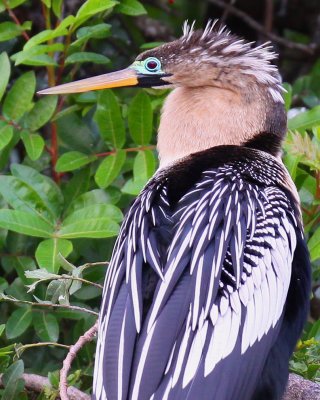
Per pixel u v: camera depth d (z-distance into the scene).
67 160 11.38
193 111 10.34
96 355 8.69
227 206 9.00
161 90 11.95
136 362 8.14
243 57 10.32
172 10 15.34
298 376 9.71
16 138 11.52
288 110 11.86
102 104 11.31
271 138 10.34
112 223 10.68
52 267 10.38
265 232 9.02
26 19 13.20
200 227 8.77
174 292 8.35
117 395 8.05
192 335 8.23
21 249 11.31
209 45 10.38
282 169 9.86
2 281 11.02
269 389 8.95
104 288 9.07
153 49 10.66
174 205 9.16
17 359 9.90
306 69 15.48
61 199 11.02
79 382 10.34
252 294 8.65
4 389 9.50
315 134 10.63
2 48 12.66
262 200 9.27
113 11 12.43
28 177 11.12
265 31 14.95
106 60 11.55
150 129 11.32
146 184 9.83
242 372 8.42
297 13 16.08
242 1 16.09
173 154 10.41
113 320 8.45
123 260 8.88
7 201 10.92
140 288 8.50
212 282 8.45
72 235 10.67
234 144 10.25
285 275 8.95
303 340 10.64
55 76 12.70
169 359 8.12
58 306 9.97
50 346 11.06
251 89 10.29
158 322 8.22
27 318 10.77
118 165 11.19
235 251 8.71
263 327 8.65
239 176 9.48
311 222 10.83
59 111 11.81
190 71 10.38
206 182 9.34
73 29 11.36
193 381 8.10
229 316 8.43
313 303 12.07
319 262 11.17
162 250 8.71
